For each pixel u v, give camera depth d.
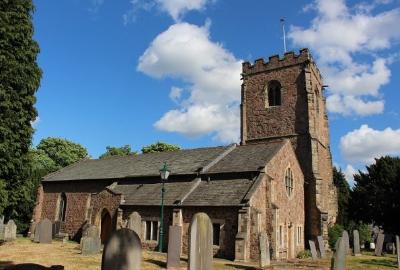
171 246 18.22
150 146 71.00
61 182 39.72
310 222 34.81
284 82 41.75
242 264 20.84
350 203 45.88
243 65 45.41
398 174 41.06
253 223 23.36
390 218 41.28
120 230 10.21
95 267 16.62
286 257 28.17
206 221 12.57
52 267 10.85
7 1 19.05
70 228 36.59
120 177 34.31
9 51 18.77
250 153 30.75
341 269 14.43
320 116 43.72
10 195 19.14
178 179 30.52
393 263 24.69
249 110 43.66
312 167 37.09
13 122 18.52
